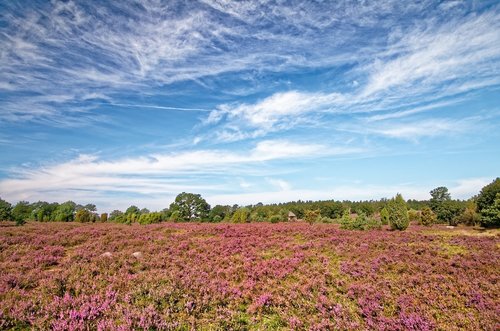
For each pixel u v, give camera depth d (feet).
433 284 35.14
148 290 30.22
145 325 22.16
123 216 167.84
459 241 73.56
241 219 163.73
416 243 69.26
